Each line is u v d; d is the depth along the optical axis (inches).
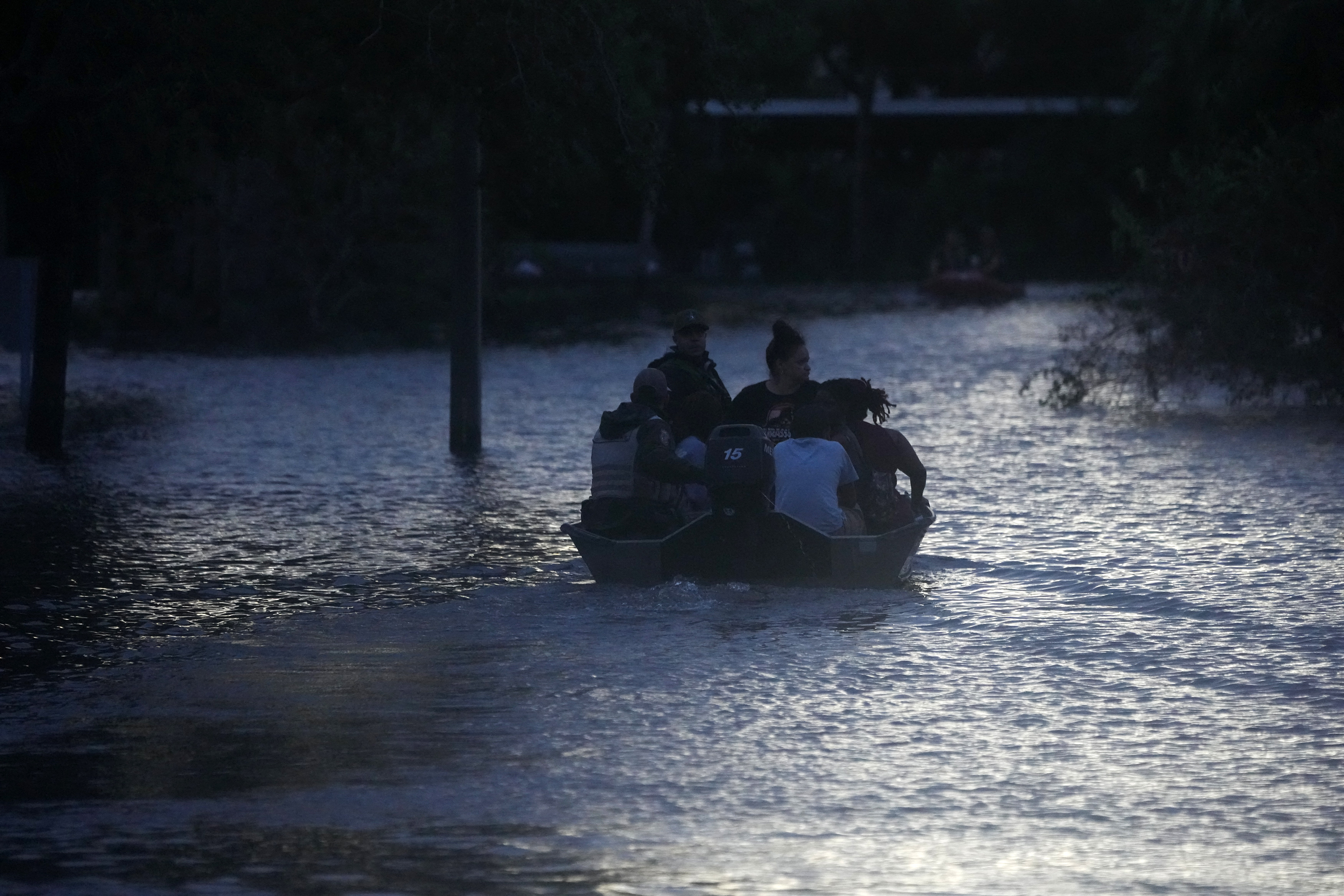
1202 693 1059.3
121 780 890.1
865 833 794.8
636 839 786.8
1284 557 1531.7
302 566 1551.4
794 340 1524.4
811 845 778.2
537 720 1006.4
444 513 1872.5
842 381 1515.7
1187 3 3164.4
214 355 4286.4
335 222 4685.0
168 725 1005.2
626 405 1476.4
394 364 4057.6
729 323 5610.2
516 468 2261.3
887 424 2731.3
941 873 740.0
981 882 728.3
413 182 4586.6
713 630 1254.9
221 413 2950.3
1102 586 1411.2
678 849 771.4
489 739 965.2
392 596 1407.5
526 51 1961.1
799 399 1520.7
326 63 2144.4
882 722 993.5
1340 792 856.9
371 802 847.7
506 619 1310.3
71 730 994.1
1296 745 939.3
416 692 1080.2
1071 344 4463.6
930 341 4702.3
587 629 1268.5
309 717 1019.9
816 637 1226.0
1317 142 2792.8
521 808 836.6
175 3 1833.2
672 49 2146.9
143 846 778.8
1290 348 2802.7
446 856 763.4
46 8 1950.1
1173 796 850.8
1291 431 2534.5
